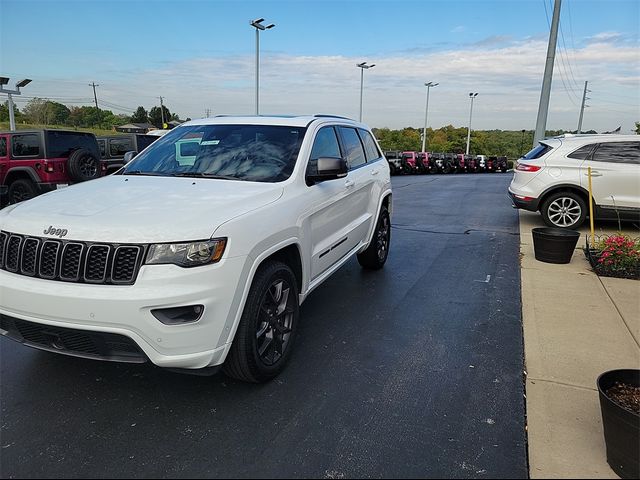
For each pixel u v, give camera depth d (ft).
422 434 9.22
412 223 32.63
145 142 50.03
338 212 14.85
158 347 8.96
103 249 9.06
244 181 12.28
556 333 13.97
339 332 13.94
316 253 13.23
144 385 10.89
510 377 11.46
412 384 11.09
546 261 21.93
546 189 29.48
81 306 8.86
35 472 8.07
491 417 9.80
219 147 13.87
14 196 38.65
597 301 16.70
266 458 8.50
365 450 8.74
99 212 9.86
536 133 57.21
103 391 10.61
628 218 28.58
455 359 12.35
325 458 8.52
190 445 8.82
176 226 9.19
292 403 10.24
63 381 10.98
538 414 9.90
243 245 9.71
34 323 9.36
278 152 13.32
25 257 9.65
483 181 76.69
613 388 8.83
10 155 38.24
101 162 42.09
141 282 8.82
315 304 16.22
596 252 21.49
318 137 14.53
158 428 9.31
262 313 10.70
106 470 8.15
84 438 8.98
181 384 10.94
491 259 22.59
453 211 38.55
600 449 8.80
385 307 16.02
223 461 8.42
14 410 9.82
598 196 28.71
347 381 11.19
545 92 55.77
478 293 17.57
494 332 14.06
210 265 9.16
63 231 9.36
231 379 11.23
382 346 13.07
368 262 19.94
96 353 9.42
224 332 9.49
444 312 15.62
